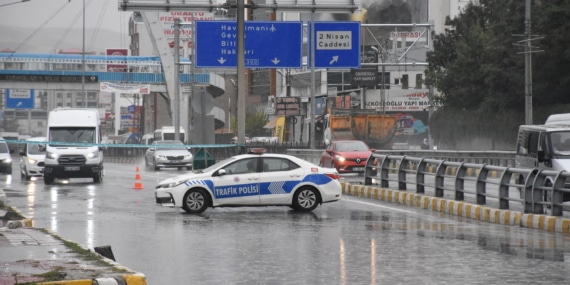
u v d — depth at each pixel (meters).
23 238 38.38
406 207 63.72
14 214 50.22
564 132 59.66
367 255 36.91
